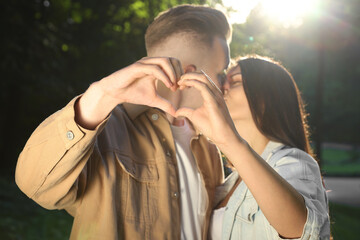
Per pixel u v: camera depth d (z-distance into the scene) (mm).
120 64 14703
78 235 1529
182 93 1774
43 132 1368
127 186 1594
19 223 6961
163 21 1798
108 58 14648
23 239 6285
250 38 12805
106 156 1594
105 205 1527
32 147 1375
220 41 1833
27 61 11398
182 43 1763
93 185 1552
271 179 1284
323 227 1439
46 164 1357
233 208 1877
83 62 14414
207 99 1241
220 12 1879
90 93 1290
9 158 14539
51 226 7246
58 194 1415
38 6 11734
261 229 1736
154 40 1812
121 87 1237
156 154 1712
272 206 1298
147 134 1747
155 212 1624
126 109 1759
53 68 12711
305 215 1362
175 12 1809
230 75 2092
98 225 1514
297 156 1809
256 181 1278
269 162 1874
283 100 2033
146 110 1801
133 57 14797
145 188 1638
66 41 13492
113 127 1675
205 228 1886
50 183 1378
